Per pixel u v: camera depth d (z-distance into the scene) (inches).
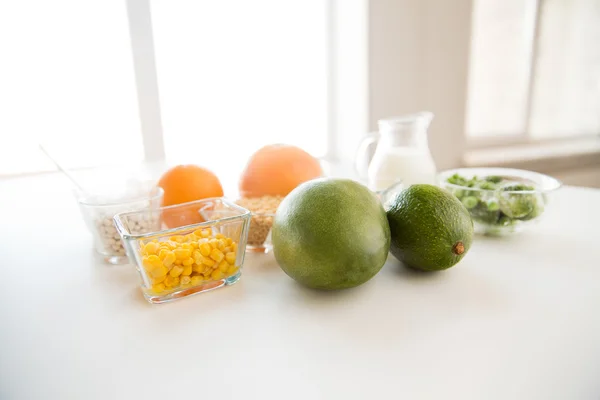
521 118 68.5
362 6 49.1
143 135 45.0
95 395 10.5
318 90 55.4
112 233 19.2
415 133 24.6
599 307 14.0
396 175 24.0
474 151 65.1
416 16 52.3
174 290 15.6
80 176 41.8
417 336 12.6
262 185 22.8
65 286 17.1
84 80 41.6
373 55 50.6
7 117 39.9
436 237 15.4
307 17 51.5
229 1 45.9
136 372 11.4
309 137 56.6
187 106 47.4
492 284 15.9
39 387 10.8
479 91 63.1
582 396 10.0
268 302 15.2
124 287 17.0
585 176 71.7
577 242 20.1
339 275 14.3
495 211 20.1
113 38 41.6
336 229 13.9
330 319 13.8
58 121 41.8
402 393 10.2
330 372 11.1
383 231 14.8
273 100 52.1
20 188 37.8
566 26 66.5
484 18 59.7
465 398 10.0
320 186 15.0
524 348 11.9
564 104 71.4
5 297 16.1
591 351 11.6
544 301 14.5
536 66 66.4
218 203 19.9
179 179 21.3
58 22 39.1
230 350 12.3
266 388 10.6
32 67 39.4
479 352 11.7
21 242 23.1
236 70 48.6
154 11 43.0
